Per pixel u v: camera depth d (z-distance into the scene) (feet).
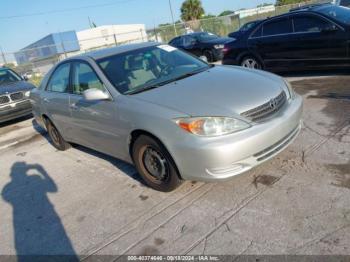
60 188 15.01
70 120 16.49
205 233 10.09
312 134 15.16
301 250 8.73
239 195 11.55
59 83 17.51
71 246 10.81
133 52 15.30
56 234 11.60
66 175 16.26
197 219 10.80
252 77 13.12
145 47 15.88
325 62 24.84
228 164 10.45
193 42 49.47
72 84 16.20
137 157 12.86
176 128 10.86
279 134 11.23
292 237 9.22
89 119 14.75
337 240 8.80
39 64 72.59
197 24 86.58
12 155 21.16
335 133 14.84
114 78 13.74
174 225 10.76
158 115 11.33
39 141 23.12
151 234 10.58
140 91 12.99
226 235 9.83
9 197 15.16
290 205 10.52
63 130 18.04
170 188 12.27
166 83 13.42
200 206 11.41
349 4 51.19
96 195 13.66
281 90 12.42
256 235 9.57
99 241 10.78
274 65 27.81
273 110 11.49
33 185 15.92
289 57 26.55
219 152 10.28
